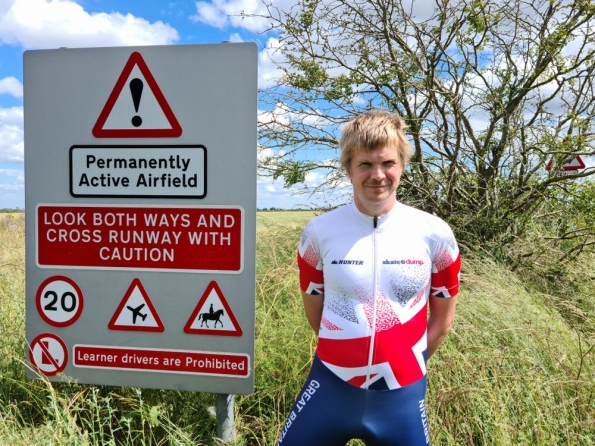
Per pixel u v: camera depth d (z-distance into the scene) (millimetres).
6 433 2455
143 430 2553
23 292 4102
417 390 1813
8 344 3268
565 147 5777
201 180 2676
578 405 2502
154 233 2738
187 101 2654
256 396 3055
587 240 5605
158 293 2756
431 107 6172
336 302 1855
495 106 5969
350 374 1801
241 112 2617
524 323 3412
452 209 6172
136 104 2697
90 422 2744
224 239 2680
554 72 5805
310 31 5918
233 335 2705
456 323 3375
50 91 2758
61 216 2811
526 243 5695
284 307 3947
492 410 2451
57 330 2854
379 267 1805
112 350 2814
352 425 1812
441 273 1889
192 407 2918
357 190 1827
